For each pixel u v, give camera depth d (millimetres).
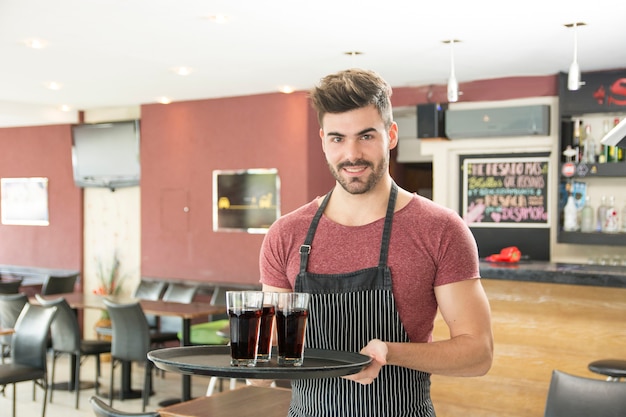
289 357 1671
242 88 7844
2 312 7148
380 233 1884
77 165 9750
